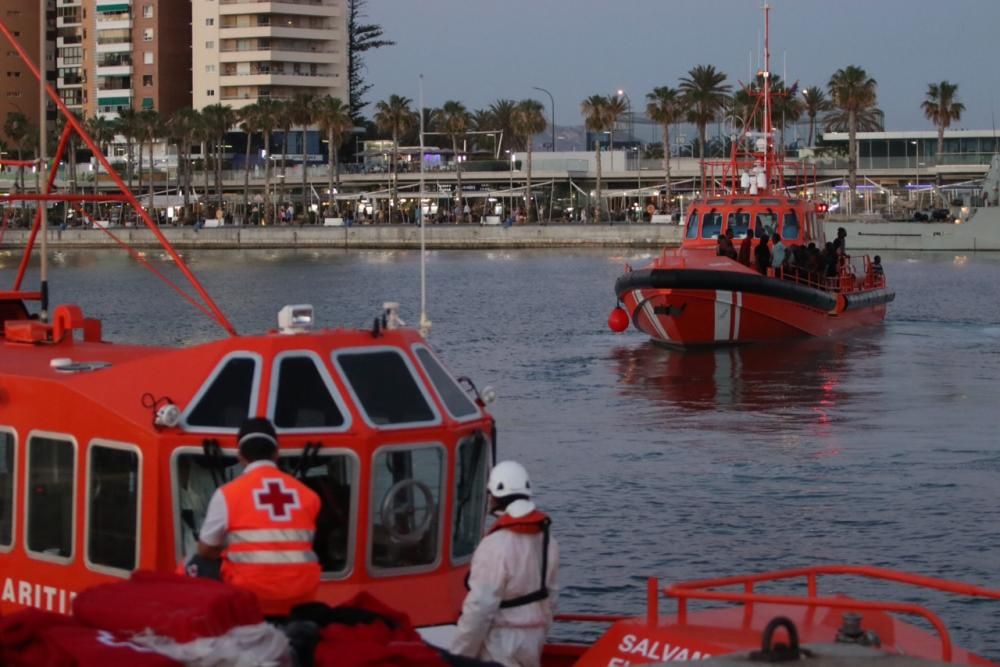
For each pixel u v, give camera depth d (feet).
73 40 587.68
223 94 577.84
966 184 418.10
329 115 494.18
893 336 156.66
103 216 515.09
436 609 30.40
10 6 555.69
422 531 30.55
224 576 26.43
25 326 38.11
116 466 30.73
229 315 209.46
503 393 113.39
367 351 30.83
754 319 140.87
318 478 29.63
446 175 531.50
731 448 85.35
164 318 204.33
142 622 22.00
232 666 21.79
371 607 26.81
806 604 27.78
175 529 29.89
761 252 142.92
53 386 31.76
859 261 181.68
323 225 468.75
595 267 330.75
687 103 462.19
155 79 581.53
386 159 549.95
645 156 585.22
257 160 587.68
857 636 26.63
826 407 103.65
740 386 116.16
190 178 541.34
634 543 61.77
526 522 28.30
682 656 28.22
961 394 109.81
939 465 78.95
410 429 30.32
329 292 255.50
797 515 66.69
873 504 68.80
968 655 28.37
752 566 58.65
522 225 437.58
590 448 85.81
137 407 30.60
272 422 29.45
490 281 280.92
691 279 136.26
